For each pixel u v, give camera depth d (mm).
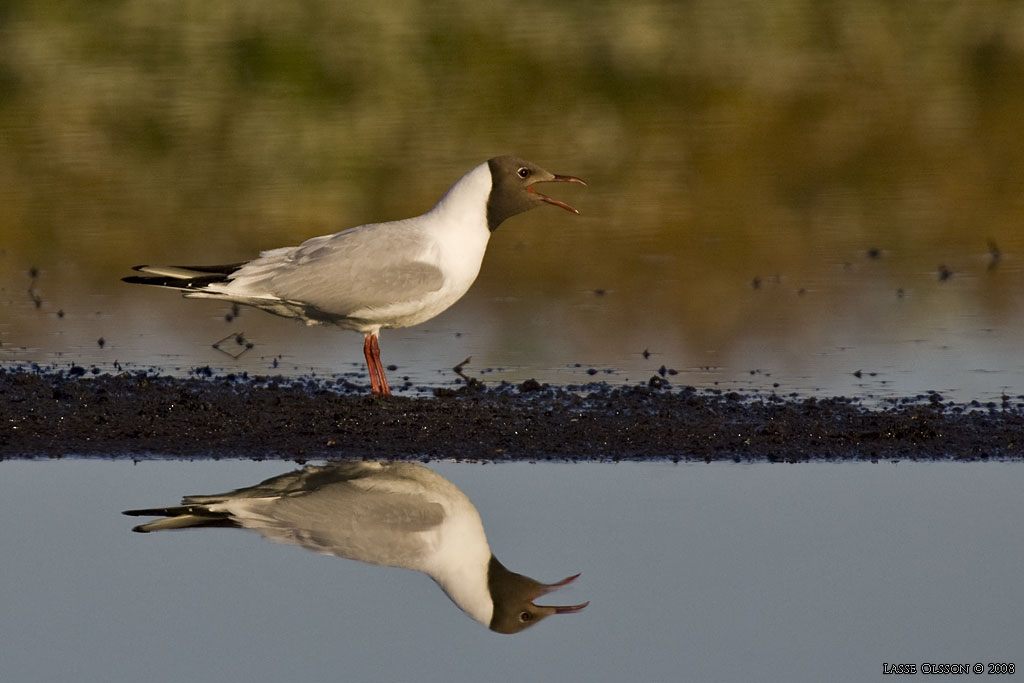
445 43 21688
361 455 9789
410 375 11953
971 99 21594
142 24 21484
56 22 21406
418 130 19891
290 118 20047
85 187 18234
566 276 15422
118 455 9773
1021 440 10047
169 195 17969
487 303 14406
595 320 13742
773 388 11461
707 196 18422
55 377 11539
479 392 11320
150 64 21047
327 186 18219
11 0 21516
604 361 12375
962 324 13461
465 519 8727
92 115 20047
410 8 22047
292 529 8516
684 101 21062
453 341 13109
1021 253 16203
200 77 20766
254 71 20844
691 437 10141
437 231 11203
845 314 13867
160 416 10531
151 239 16547
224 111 20203
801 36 22797
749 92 21359
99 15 21547
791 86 21562
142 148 19391
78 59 21000
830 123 20750
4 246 16312
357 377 11852
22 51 21000
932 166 19500
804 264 15828
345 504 8891
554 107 20688
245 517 8664
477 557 8344
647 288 14930
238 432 10227
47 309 14094
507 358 12500
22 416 10492
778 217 17688
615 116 20578
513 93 20906
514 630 7668
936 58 22531
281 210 17484
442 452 9852
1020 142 20234
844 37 22781
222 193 18047
